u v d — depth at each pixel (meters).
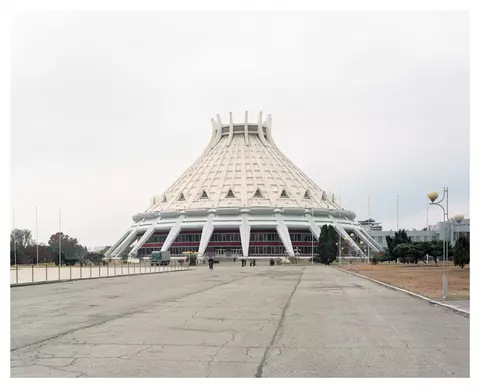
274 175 147.25
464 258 64.31
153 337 16.16
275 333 16.89
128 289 37.88
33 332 17.22
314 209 133.12
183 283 45.25
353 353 13.67
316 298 29.61
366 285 41.16
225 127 163.88
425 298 28.38
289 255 120.50
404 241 106.62
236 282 46.22
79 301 28.39
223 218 129.38
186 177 153.88
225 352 13.82
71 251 124.50
